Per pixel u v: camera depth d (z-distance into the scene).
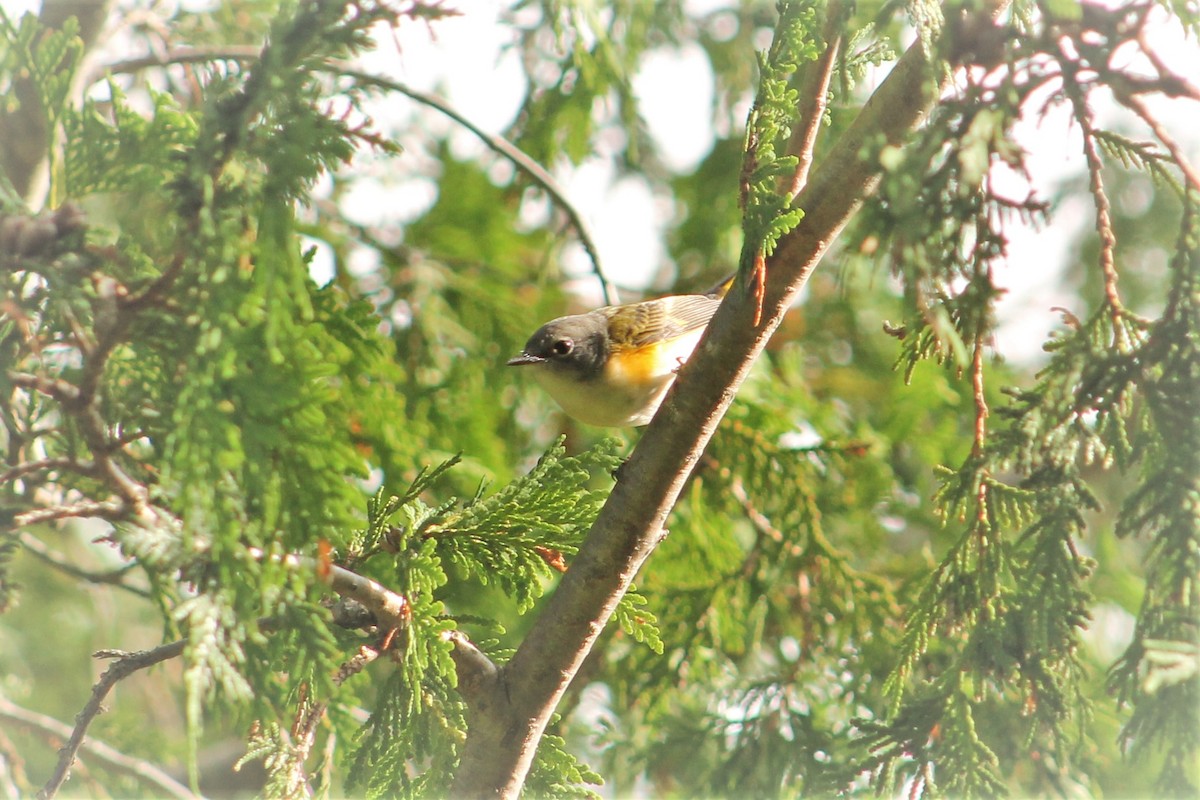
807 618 11.67
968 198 5.55
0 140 6.89
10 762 9.99
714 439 11.77
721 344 6.20
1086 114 5.98
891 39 7.56
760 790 11.62
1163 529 6.13
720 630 11.83
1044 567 6.47
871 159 5.50
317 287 6.29
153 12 10.20
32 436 5.93
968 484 6.47
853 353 15.31
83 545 14.95
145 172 5.77
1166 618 6.14
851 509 12.60
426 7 5.05
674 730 12.41
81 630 15.60
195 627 4.82
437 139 14.44
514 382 13.14
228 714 6.25
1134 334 6.27
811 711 11.95
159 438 5.49
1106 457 6.42
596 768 13.38
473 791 6.63
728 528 11.87
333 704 5.76
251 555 4.96
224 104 4.99
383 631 6.43
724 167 16.06
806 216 6.16
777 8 6.32
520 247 14.35
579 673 12.27
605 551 6.48
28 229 5.11
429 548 6.28
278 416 4.98
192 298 5.00
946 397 13.51
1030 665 6.80
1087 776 10.64
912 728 7.33
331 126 5.07
